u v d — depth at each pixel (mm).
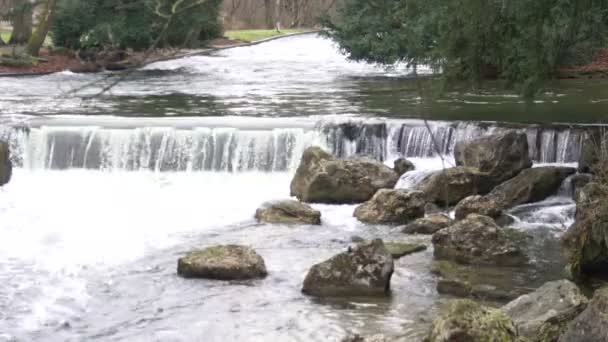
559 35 15273
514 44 15438
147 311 12609
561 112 25297
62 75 40250
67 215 18750
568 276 13938
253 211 19000
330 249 15812
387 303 12734
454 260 14891
